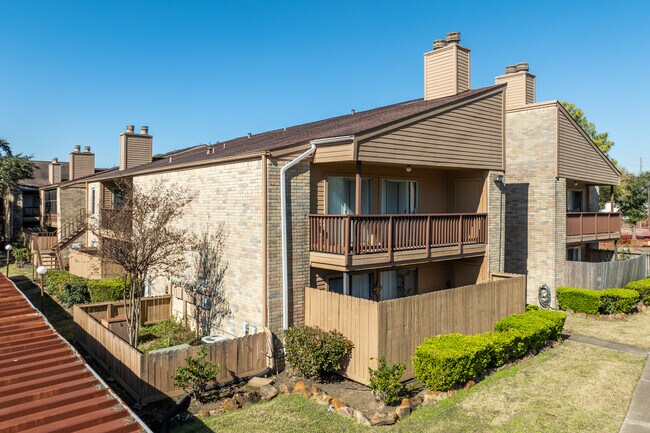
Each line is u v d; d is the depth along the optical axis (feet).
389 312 32.19
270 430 25.94
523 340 36.88
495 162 50.08
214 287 42.39
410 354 33.73
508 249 61.05
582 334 45.11
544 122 57.98
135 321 39.65
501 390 31.22
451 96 50.01
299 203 38.01
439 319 36.17
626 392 30.86
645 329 46.85
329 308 35.24
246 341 33.86
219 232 41.78
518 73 61.41
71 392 20.84
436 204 53.16
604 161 68.80
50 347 25.66
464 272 52.19
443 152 44.11
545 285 57.11
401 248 40.32
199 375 29.45
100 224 51.72
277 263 36.45
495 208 50.47
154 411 28.63
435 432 25.82
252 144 52.39
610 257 77.30
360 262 36.73
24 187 129.49
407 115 40.88
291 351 34.09
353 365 33.12
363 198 46.37
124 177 58.49
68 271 75.72
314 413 28.07
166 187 49.90
